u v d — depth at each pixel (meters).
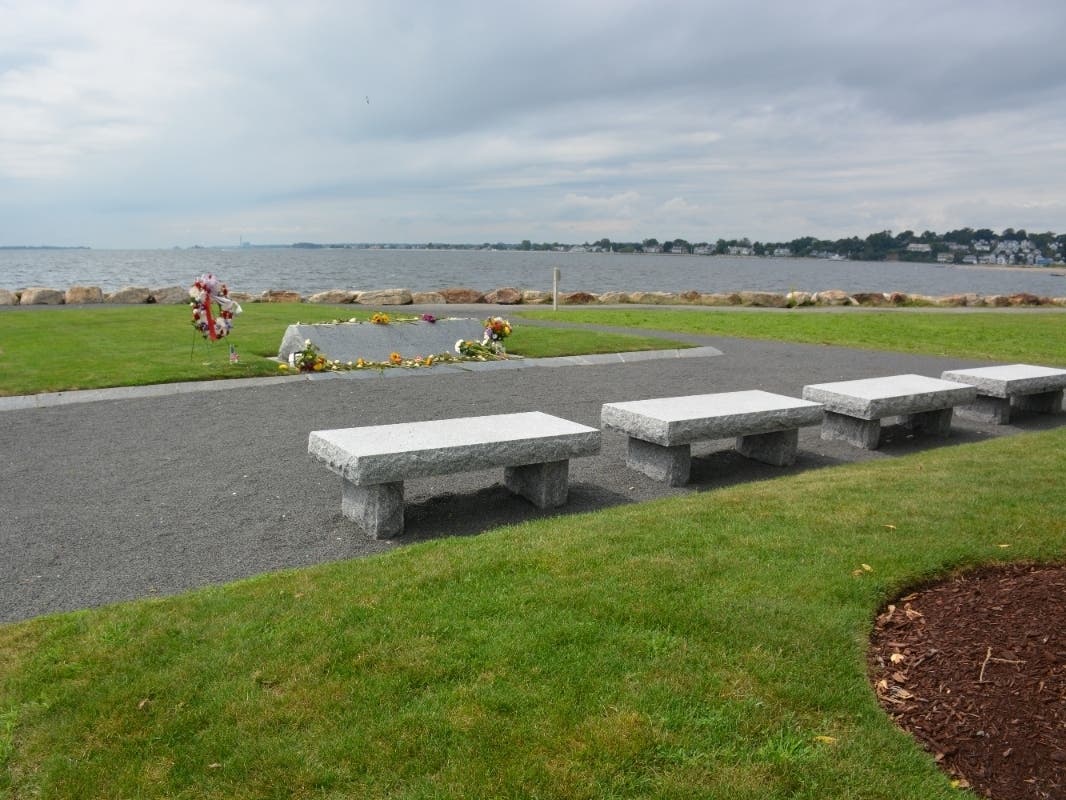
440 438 6.32
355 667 3.75
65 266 126.44
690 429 7.30
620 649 3.89
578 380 13.15
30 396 10.74
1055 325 23.30
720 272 137.88
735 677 3.67
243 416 10.05
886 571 4.79
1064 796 2.94
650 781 3.01
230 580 5.15
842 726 3.36
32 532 6.03
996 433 10.15
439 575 4.75
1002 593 4.49
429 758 3.14
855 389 9.38
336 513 6.51
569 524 5.83
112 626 4.21
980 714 3.41
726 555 5.05
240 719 3.39
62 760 3.20
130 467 7.79
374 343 14.36
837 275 136.50
